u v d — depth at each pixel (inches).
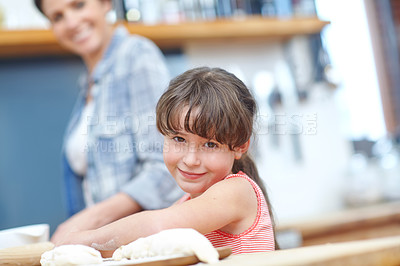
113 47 67.4
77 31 69.4
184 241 25.0
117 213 53.2
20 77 100.0
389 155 117.7
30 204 99.3
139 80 62.8
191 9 104.3
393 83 122.4
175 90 34.9
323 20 108.7
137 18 100.2
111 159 61.3
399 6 123.2
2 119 99.0
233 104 34.3
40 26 97.3
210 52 110.0
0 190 98.2
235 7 107.1
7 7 95.6
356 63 121.2
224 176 35.2
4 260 31.0
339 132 117.0
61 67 101.9
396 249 23.1
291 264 19.9
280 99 110.6
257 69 112.0
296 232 94.3
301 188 112.6
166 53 107.3
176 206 31.2
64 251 26.8
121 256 27.5
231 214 32.8
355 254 21.6
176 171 35.2
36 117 100.4
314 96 114.6
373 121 121.4
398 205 107.7
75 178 68.4
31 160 100.0
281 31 106.9
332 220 98.3
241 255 26.7
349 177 113.1
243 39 111.0
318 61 113.1
